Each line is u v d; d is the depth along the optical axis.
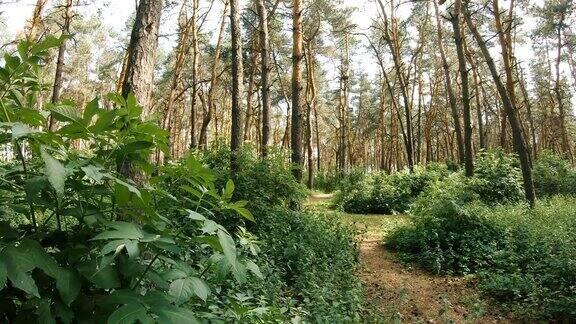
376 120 44.44
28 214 1.62
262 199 8.75
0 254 1.27
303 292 5.71
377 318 5.48
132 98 1.75
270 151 10.44
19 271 1.25
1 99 1.57
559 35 30.25
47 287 1.48
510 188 14.02
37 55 1.72
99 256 1.56
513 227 9.54
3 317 1.46
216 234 1.74
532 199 12.91
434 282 7.95
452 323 5.36
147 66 3.92
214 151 10.21
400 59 24.72
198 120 43.03
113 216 1.80
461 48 15.16
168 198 2.00
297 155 12.83
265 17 13.48
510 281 7.00
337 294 5.77
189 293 1.59
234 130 10.44
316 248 7.85
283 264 6.68
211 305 2.46
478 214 10.09
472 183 13.82
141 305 1.42
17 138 1.51
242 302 3.03
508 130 41.00
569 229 8.74
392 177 20.05
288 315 4.34
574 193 17.80
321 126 49.25
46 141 1.54
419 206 11.30
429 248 9.32
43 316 1.38
